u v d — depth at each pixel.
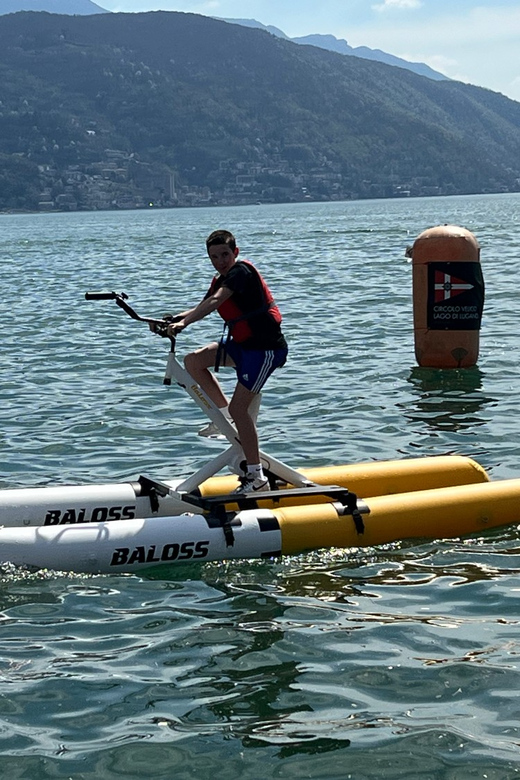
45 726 4.39
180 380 6.71
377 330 15.92
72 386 12.34
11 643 5.22
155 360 13.97
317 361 13.46
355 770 4.03
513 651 5.00
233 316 6.46
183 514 6.93
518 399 10.77
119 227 86.00
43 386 12.39
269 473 6.95
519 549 6.50
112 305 21.06
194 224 87.75
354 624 5.38
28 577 6.08
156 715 4.47
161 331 6.53
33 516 6.76
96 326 17.72
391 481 7.34
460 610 5.54
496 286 21.17
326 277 25.28
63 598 5.80
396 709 4.47
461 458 7.64
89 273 30.73
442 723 4.34
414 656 4.98
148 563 6.25
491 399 10.84
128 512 6.94
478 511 6.86
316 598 5.77
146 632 5.34
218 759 4.12
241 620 5.47
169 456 9.03
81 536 6.22
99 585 6.01
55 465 8.81
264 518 6.50
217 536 6.36
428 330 12.56
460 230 12.56
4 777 4.02
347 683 4.72
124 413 10.73
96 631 5.36
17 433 9.97
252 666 4.91
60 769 4.07
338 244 41.88
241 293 6.41
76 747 4.22
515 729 4.27
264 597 5.80
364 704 4.52
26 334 16.98
